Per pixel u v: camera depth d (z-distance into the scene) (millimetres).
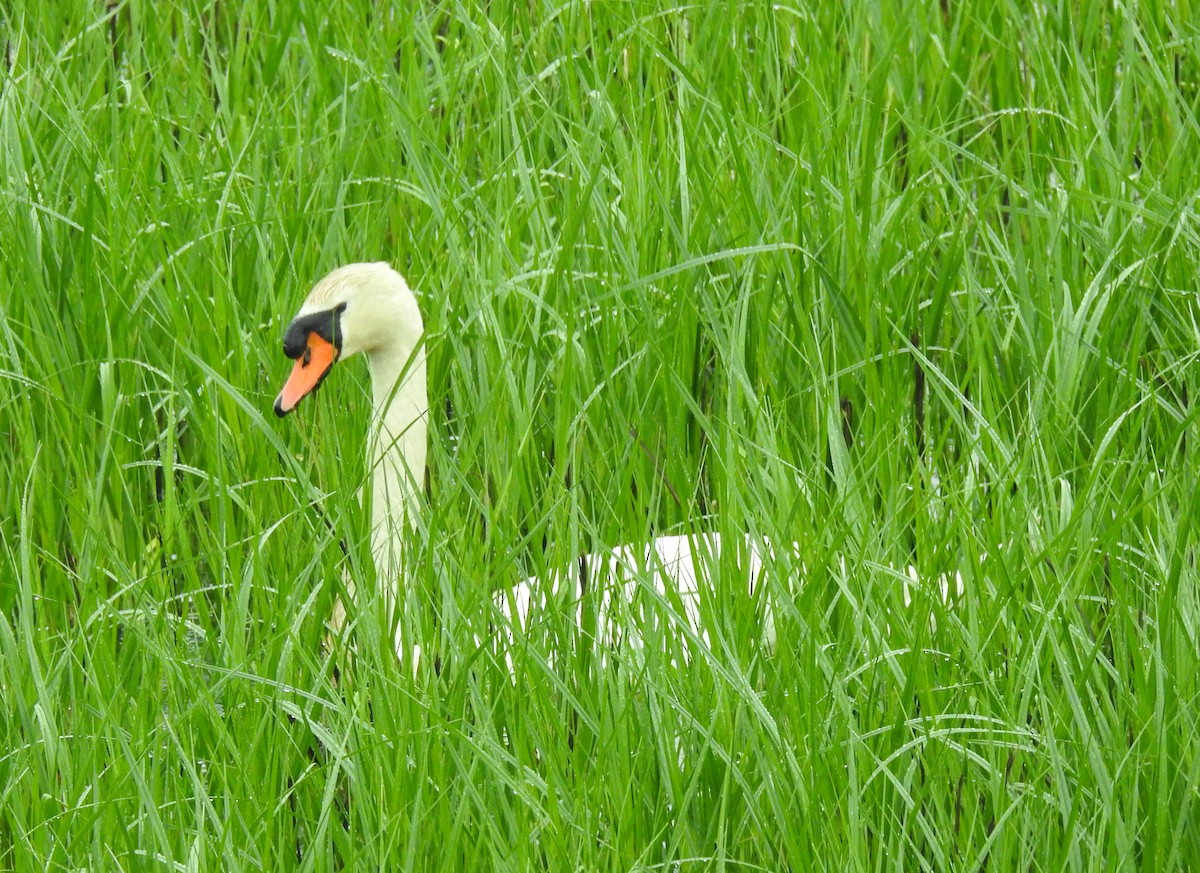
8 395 11469
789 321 11820
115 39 16094
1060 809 7719
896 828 7801
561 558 9289
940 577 9352
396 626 8875
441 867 7500
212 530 10664
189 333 11703
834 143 13078
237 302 11953
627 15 15156
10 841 8461
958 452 11422
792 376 11508
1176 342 11781
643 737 8164
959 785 8102
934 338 11992
